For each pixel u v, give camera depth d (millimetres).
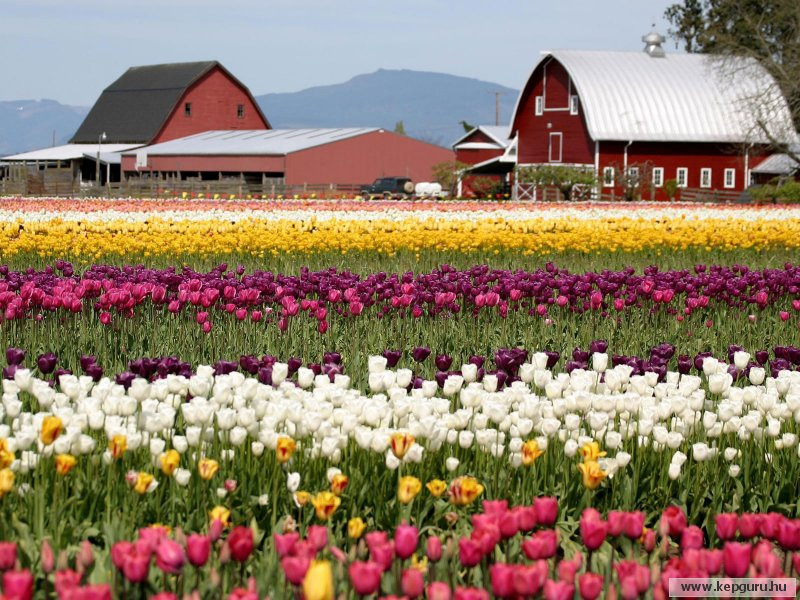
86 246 24312
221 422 7383
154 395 8242
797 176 78562
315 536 5711
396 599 4918
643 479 8234
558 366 13336
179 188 74688
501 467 7977
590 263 26094
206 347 13617
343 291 15922
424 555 7074
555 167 78500
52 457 7242
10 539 6520
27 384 8164
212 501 7301
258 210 42656
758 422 8477
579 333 15594
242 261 24766
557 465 8242
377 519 7508
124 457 7387
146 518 7152
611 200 80812
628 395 8352
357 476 7594
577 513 7801
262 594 5992
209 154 98938
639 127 84125
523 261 26109
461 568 6457
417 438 7895
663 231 28750
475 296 15375
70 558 6398
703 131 85062
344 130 102375
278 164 93562
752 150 81500
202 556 5199
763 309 16688
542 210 46000
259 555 6859
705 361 10078
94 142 128500
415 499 7484
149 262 24266
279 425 8102
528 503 7789
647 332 15789
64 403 7973
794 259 28000
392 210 43562
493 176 96688
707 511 8117
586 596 4918
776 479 8430
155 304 13688
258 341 14055
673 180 80875
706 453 7848
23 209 41781
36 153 122812
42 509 6645
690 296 17062
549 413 8266
